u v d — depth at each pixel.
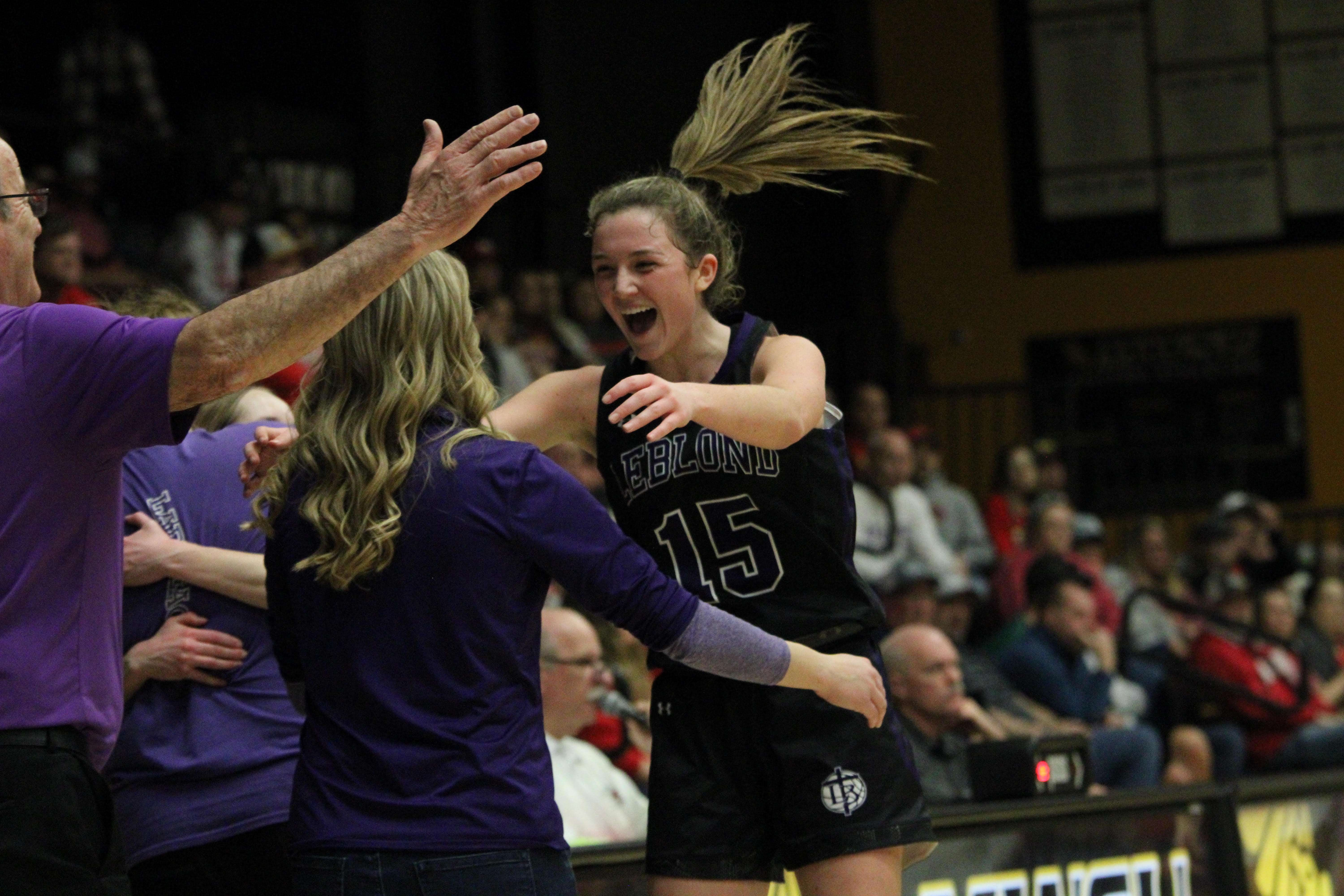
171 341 4.41
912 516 17.14
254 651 6.02
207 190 17.91
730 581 5.71
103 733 4.71
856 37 25.28
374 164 21.67
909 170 6.29
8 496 4.46
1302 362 28.31
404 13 23.41
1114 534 28.31
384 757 4.63
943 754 10.17
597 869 7.05
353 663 4.73
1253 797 9.60
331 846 4.60
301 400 5.04
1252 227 28.66
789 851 5.70
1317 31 28.62
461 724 4.66
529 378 17.03
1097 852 8.55
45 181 16.02
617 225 5.58
